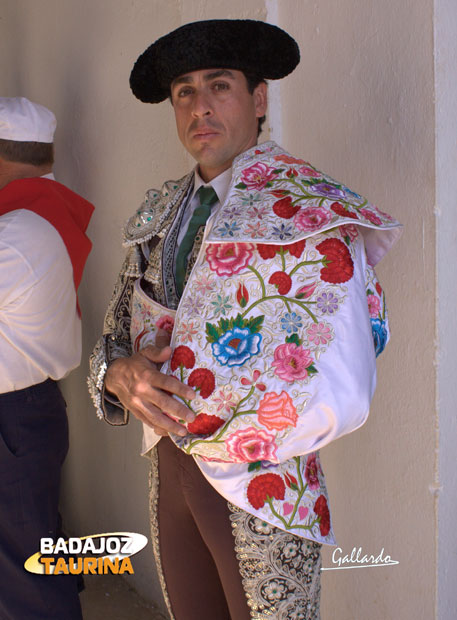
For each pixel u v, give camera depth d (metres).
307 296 1.39
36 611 2.36
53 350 2.41
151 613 2.83
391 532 1.92
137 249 1.76
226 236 1.43
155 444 1.63
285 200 1.47
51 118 2.69
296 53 1.70
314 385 1.33
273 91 2.16
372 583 1.98
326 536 1.47
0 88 3.92
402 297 1.85
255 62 1.62
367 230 1.53
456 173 1.79
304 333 1.37
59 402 2.51
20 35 3.71
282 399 1.34
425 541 1.83
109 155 2.99
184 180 1.75
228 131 1.62
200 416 1.41
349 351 1.35
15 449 2.34
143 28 2.70
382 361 1.92
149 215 1.75
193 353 1.43
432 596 1.82
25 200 2.45
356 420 1.35
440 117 1.75
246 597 1.44
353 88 1.95
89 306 3.19
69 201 2.56
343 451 2.04
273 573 1.42
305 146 2.12
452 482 1.83
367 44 1.91
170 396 1.46
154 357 1.48
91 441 3.22
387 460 1.92
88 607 2.88
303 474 1.45
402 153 1.83
